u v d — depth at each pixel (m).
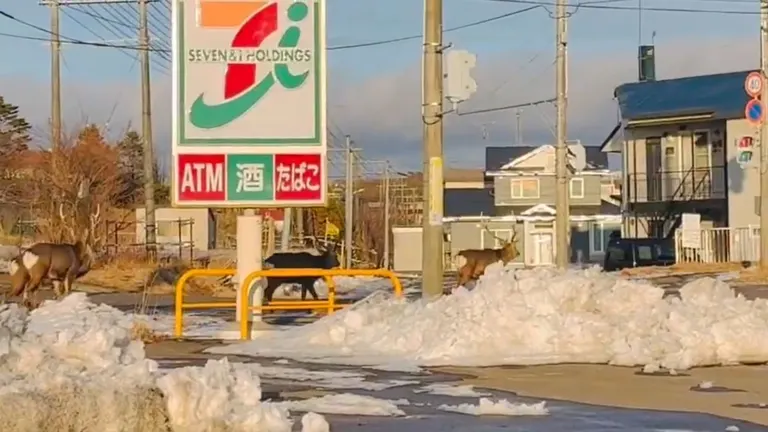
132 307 23.95
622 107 53.62
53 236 36.12
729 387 11.47
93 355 9.45
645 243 44.03
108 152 45.09
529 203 70.56
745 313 13.91
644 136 53.09
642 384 11.67
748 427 9.11
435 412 9.87
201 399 7.95
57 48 41.81
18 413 7.40
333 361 13.59
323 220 69.94
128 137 62.50
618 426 9.15
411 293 31.31
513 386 11.56
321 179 17.06
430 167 17.06
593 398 10.76
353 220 63.91
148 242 40.28
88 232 35.22
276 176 17.02
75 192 38.25
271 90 17.02
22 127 63.34
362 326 15.20
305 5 17.08
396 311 15.60
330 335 15.06
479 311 14.28
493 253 27.02
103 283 31.92
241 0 16.98
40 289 26.05
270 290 23.16
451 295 15.44
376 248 71.25
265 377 12.23
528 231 66.62
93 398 7.68
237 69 16.97
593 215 67.19
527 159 70.69
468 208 73.06
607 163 69.94
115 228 44.09
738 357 13.16
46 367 8.74
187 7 16.89
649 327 13.62
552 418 9.55
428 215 17.06
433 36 16.95
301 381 11.94
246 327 16.53
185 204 16.86
